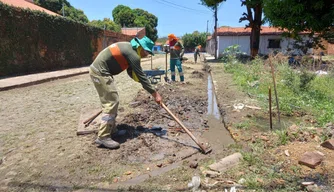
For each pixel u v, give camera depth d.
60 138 3.87
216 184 2.48
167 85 8.60
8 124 4.65
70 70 14.97
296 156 2.92
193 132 4.22
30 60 13.23
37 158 3.21
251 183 2.42
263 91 6.80
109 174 2.80
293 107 5.30
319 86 6.90
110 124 3.45
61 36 15.92
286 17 10.00
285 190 2.30
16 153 3.37
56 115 5.21
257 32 19.27
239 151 3.25
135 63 3.42
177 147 3.56
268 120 4.67
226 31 27.42
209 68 14.91
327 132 3.49
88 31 19.77
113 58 3.38
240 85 8.19
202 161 3.09
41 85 9.73
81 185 2.59
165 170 2.90
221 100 6.31
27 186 2.58
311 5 9.23
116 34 26.66
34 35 13.38
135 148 3.48
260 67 9.38
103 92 3.41
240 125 4.32
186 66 16.14
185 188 2.44
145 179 2.69
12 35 11.83
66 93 7.87
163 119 4.90
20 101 6.69
